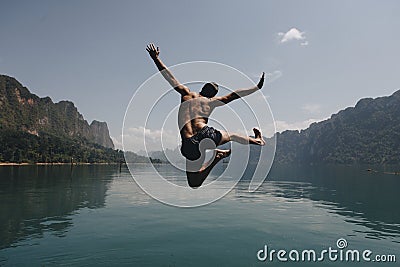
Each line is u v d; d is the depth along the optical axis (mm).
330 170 87000
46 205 22047
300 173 70312
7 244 12844
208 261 11172
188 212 19500
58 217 17984
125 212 19422
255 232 14930
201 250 12273
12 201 23875
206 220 17328
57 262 10984
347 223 17234
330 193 30797
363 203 24562
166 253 11875
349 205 23453
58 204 22469
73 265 10734
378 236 14664
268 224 16547
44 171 73812
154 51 4656
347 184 41625
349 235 14766
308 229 15703
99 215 18531
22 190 31516
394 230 15805
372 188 36156
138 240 13477
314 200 25672
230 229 15469
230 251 12305
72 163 131500
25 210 20156
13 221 16984
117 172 71000
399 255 12125
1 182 41250
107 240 13422
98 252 11938
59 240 13391
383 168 101000
